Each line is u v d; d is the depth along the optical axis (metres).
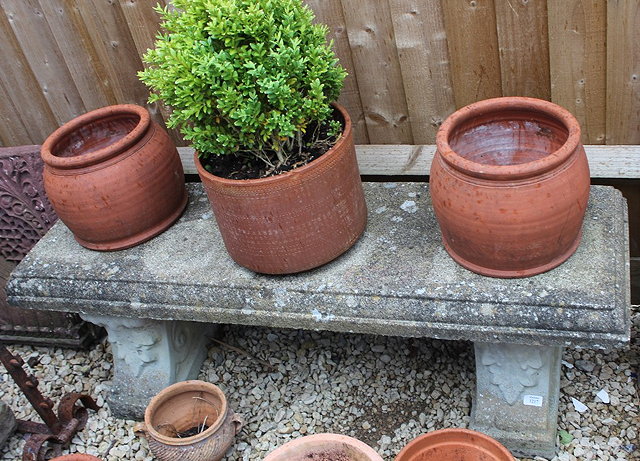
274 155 2.01
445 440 1.90
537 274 1.81
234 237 1.96
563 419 2.14
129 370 2.42
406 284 1.89
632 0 1.82
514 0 1.92
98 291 2.17
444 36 2.05
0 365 2.75
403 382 2.35
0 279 2.78
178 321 2.43
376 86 2.23
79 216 2.15
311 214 1.87
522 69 2.05
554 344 1.77
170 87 1.85
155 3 2.24
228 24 1.76
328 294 1.94
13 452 2.38
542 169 1.60
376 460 1.76
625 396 2.18
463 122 1.87
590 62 1.97
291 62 1.78
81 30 2.40
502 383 2.03
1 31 2.48
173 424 2.27
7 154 2.54
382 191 2.25
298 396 2.38
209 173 1.91
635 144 2.10
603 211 1.96
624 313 1.71
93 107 2.61
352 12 2.09
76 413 2.45
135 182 2.13
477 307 1.80
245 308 2.03
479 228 1.70
